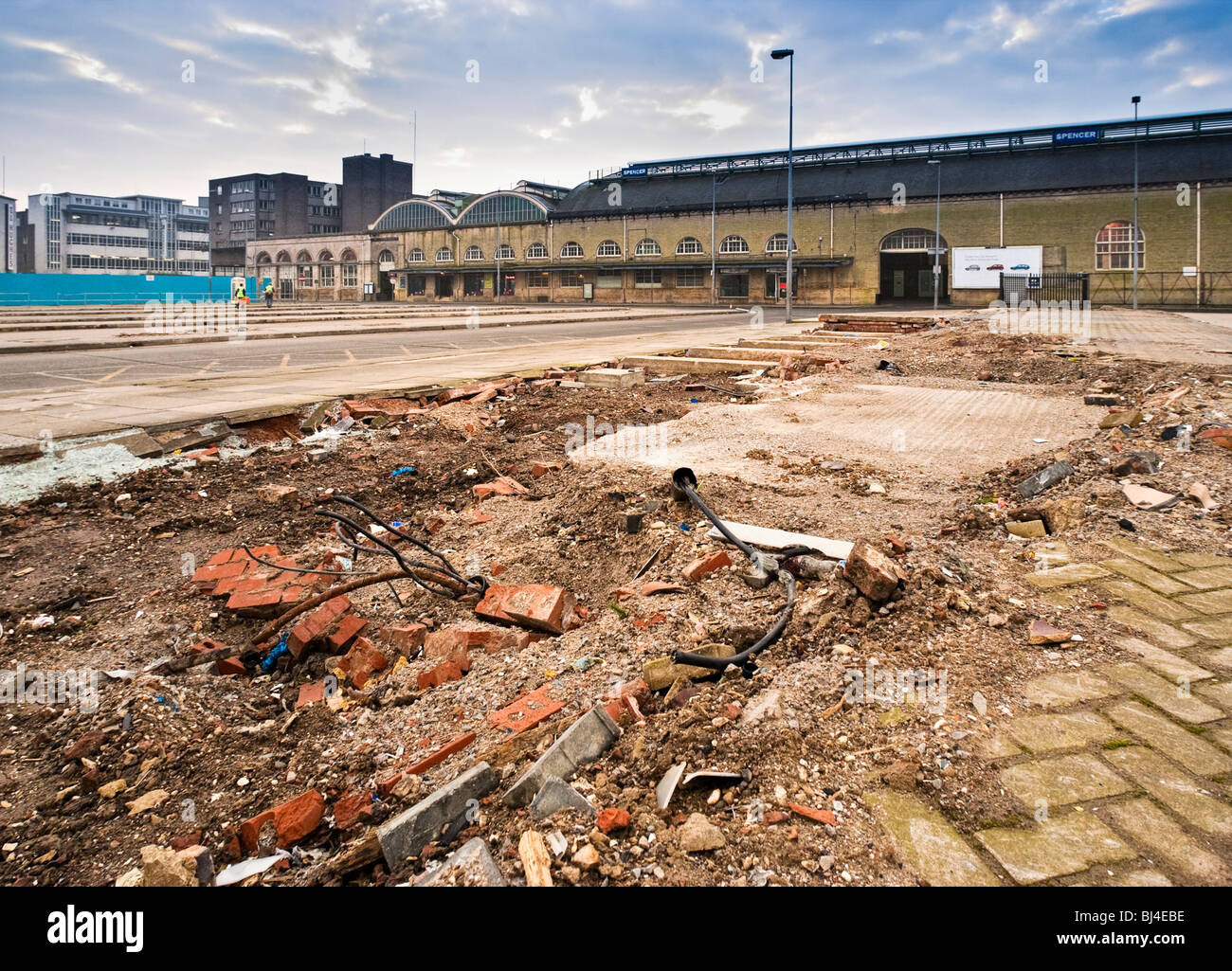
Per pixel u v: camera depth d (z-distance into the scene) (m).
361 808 3.00
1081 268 57.31
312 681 4.11
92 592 4.95
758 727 3.16
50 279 61.09
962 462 7.36
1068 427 8.73
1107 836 2.64
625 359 15.79
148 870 2.66
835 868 2.53
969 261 58.62
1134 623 4.09
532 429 9.86
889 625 4.02
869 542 4.81
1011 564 4.91
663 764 3.01
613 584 4.92
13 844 2.89
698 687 3.54
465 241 84.69
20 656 4.16
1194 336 20.72
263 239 110.00
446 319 38.31
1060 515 5.57
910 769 2.95
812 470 7.11
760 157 72.69
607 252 76.25
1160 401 9.42
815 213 65.81
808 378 13.57
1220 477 6.11
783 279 67.25
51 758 3.36
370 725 3.60
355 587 4.72
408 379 12.75
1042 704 3.40
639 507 5.88
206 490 6.87
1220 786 2.86
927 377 13.67
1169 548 5.00
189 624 4.58
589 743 3.10
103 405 9.55
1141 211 55.12
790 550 4.76
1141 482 6.13
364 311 51.59
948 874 2.51
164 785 3.23
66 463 7.10
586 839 2.63
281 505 6.62
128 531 5.89
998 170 61.47
